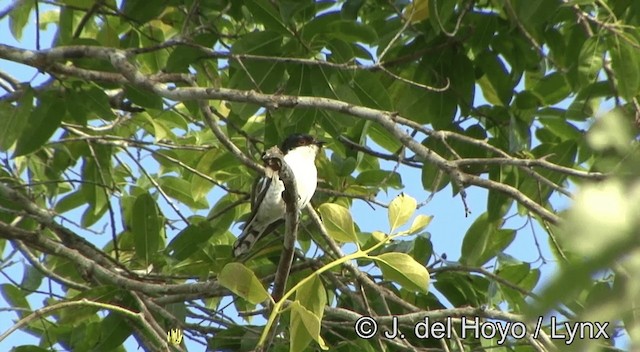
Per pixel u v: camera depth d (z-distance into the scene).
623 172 2.05
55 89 9.94
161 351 8.10
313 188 11.16
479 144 7.72
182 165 11.98
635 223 1.93
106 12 10.61
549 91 11.24
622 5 10.70
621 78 9.84
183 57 9.86
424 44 11.09
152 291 9.62
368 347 10.10
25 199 10.74
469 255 11.04
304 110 10.12
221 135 9.99
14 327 6.69
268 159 6.59
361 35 9.75
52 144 11.91
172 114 12.57
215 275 11.01
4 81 11.06
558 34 11.32
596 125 2.39
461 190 7.31
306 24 9.72
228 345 10.20
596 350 2.37
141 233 10.60
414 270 6.07
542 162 7.26
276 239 11.55
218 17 10.65
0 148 9.59
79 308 9.93
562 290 2.01
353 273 9.41
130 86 10.00
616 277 2.24
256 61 9.77
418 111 10.86
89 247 10.88
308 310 6.04
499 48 11.33
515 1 10.35
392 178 11.80
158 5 10.58
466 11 10.89
